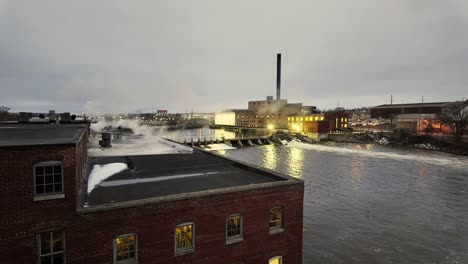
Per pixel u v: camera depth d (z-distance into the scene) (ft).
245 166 67.92
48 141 36.24
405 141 337.31
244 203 48.55
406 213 114.83
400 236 94.73
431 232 97.55
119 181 53.67
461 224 103.81
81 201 42.16
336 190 148.56
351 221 107.04
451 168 204.44
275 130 469.57
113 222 39.06
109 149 87.86
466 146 275.59
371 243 90.07
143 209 40.70
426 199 132.67
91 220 37.91
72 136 44.52
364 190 148.25
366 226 102.53
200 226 44.88
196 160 75.20
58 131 53.72
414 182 164.55
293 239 53.62
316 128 404.16
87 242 37.76
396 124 405.80
